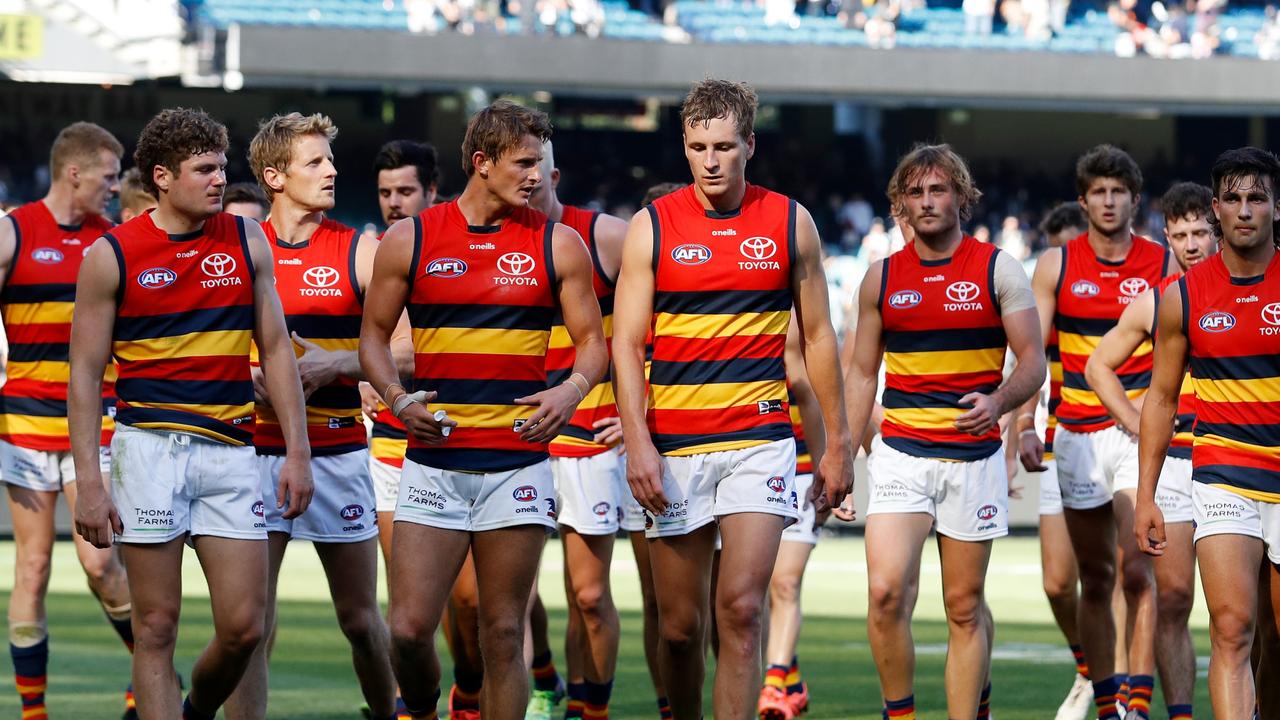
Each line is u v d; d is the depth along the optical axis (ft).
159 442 58.03
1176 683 72.59
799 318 62.80
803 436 82.58
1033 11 298.97
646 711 84.02
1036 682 94.99
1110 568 80.79
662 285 61.26
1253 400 59.62
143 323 58.23
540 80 253.65
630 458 60.29
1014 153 330.95
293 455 60.13
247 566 59.00
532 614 82.02
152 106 277.03
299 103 291.99
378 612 69.51
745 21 294.05
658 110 321.32
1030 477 192.13
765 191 62.23
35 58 270.46
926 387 68.33
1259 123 330.34
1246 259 60.23
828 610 128.88
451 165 304.71
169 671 58.18
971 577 67.36
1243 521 59.67
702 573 62.44
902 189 68.28
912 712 67.31
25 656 76.64
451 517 59.21
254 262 59.88
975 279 67.77
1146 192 325.01
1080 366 82.99
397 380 59.77
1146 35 302.25
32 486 78.07
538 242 59.26
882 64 265.54
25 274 79.05
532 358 59.57
